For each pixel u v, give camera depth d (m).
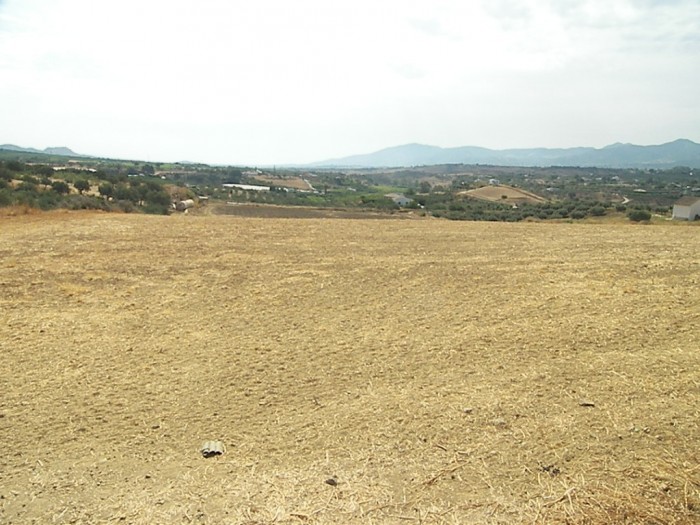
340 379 4.56
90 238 11.41
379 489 3.12
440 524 2.84
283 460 3.43
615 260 9.18
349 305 6.71
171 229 12.91
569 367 4.75
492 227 13.98
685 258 9.30
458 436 3.66
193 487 3.17
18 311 6.41
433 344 5.34
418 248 10.46
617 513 2.90
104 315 6.31
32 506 3.01
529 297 6.95
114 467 3.38
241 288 7.51
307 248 10.42
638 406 4.02
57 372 4.72
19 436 3.70
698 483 3.13
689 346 5.20
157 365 4.88
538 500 3.01
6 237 11.40
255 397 4.26
